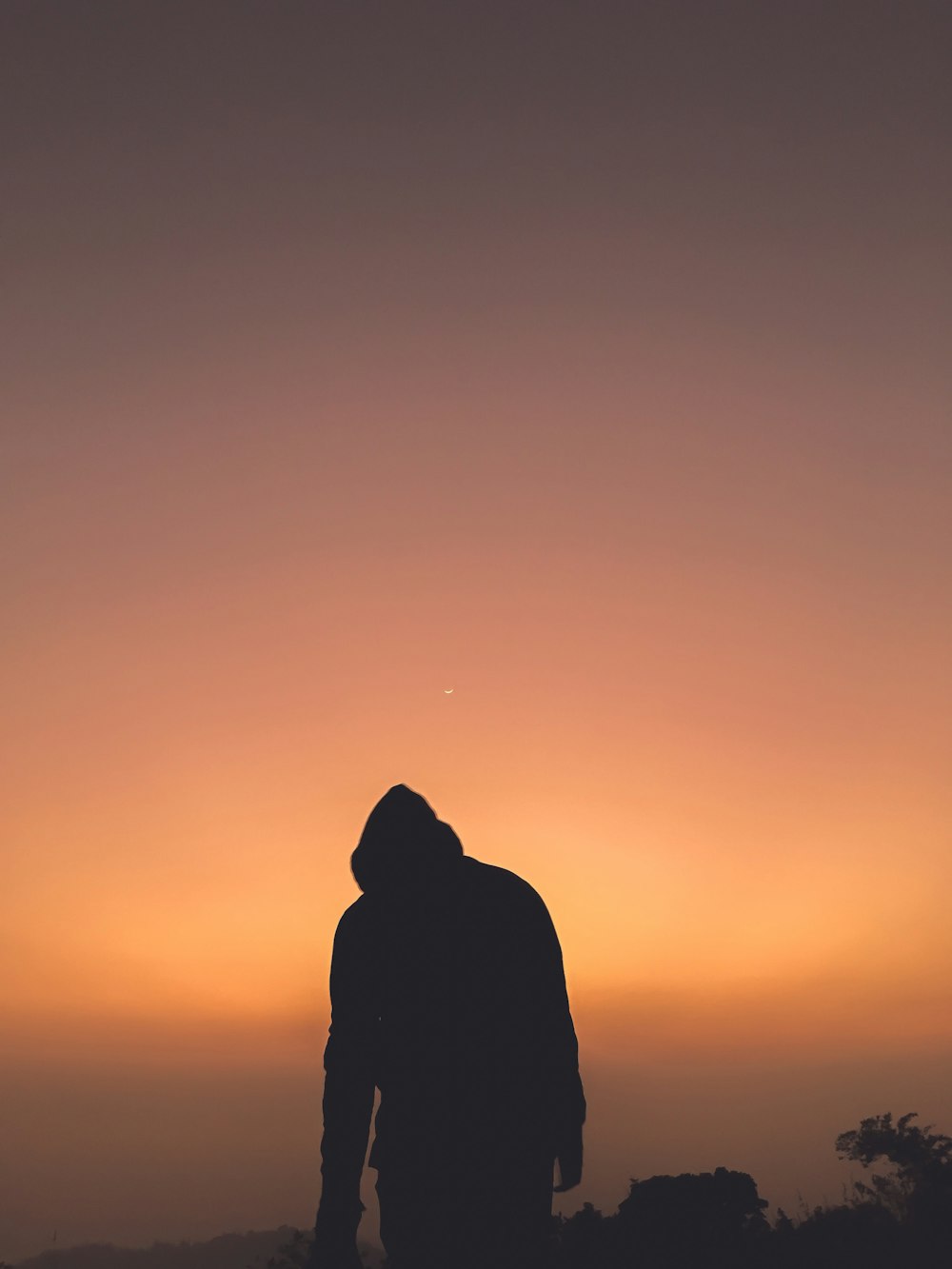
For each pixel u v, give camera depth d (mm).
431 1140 1784
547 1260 1778
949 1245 5578
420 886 1917
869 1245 5641
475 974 1855
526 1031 1840
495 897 1912
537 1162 1786
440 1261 1738
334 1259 1808
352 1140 1860
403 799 1994
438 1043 1827
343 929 1952
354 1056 1886
